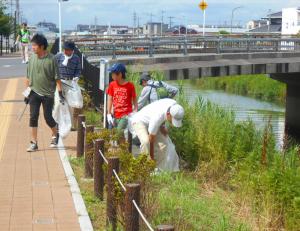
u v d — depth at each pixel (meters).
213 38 31.25
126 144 9.16
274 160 10.33
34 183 8.84
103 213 7.84
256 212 9.23
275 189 9.37
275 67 30.09
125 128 10.37
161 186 9.30
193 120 12.34
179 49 30.48
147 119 9.79
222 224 8.07
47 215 7.61
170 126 11.24
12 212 7.69
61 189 8.61
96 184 8.22
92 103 14.88
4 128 12.70
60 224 7.34
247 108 32.16
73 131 12.31
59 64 11.86
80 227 7.25
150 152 9.70
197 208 8.59
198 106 13.62
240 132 11.98
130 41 30.06
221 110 13.52
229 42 31.64
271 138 11.81
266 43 33.56
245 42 32.09
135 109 10.57
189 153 11.28
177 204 8.48
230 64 28.75
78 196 8.29
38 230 7.14
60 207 7.89
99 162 8.20
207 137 11.34
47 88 10.59
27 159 10.14
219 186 10.52
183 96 14.09
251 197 9.57
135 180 7.46
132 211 6.38
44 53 10.50
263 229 8.67
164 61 26.03
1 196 8.26
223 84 44.12
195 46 31.81
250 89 40.75
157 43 27.27
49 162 9.98
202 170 10.77
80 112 12.23
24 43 29.80
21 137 11.80
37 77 10.50
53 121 10.82
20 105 15.73
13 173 9.33
